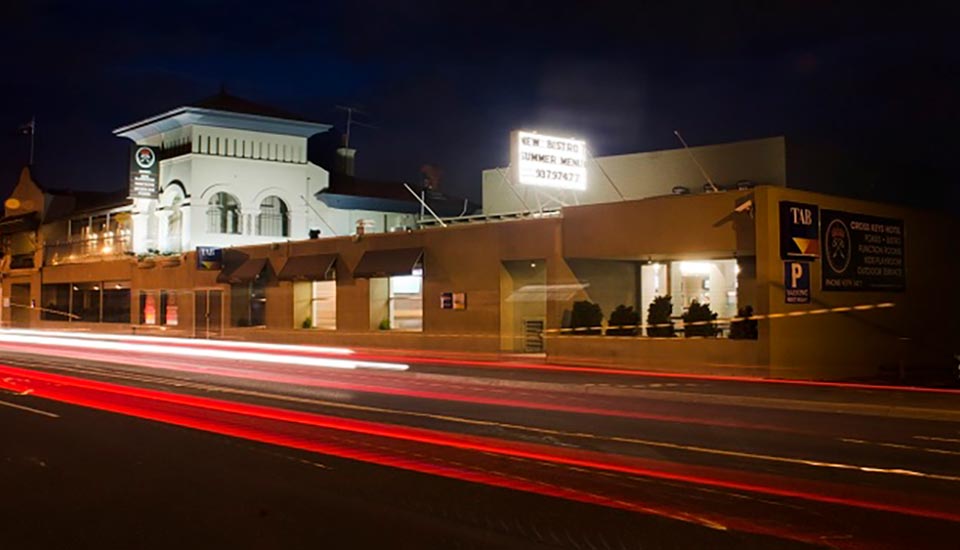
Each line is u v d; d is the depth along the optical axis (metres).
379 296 35.41
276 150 46.56
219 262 41.72
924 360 28.88
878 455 11.62
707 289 28.59
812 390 19.14
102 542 7.45
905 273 28.36
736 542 7.35
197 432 13.43
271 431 13.56
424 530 7.74
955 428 14.35
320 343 36.75
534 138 31.38
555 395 19.39
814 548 7.19
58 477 10.12
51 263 56.84
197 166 43.88
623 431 13.73
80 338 43.97
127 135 48.69
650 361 24.88
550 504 8.73
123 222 50.91
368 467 10.66
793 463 10.98
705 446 12.30
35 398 18.19
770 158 30.45
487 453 11.65
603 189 34.56
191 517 8.25
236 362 29.69
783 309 23.20
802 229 23.86
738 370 23.11
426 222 41.72
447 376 23.22
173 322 45.16
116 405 16.94
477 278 30.94
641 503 8.76
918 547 7.21
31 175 59.47
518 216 33.75
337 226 48.03
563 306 27.84
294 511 8.46
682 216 25.00
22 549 7.26
